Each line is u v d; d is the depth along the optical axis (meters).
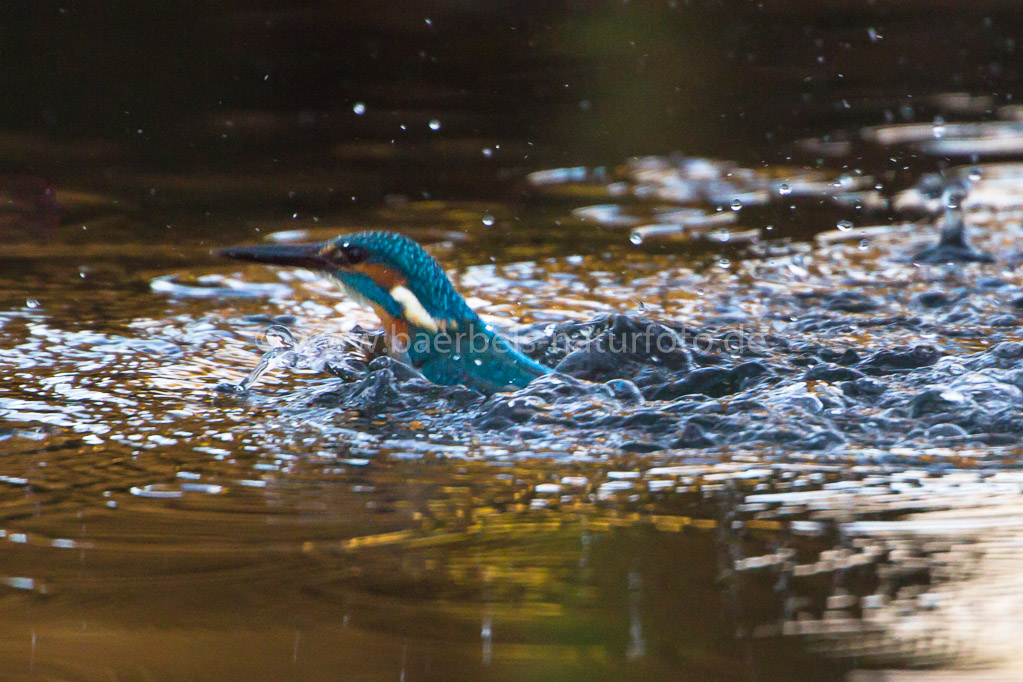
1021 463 6.80
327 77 21.69
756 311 10.77
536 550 5.67
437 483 6.68
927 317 10.48
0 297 11.05
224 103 19.94
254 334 10.11
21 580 5.38
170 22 24.16
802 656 4.61
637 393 8.05
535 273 12.05
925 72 21.88
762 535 5.82
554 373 8.34
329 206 14.74
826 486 6.50
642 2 27.03
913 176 15.90
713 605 5.05
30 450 7.30
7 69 20.98
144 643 4.79
